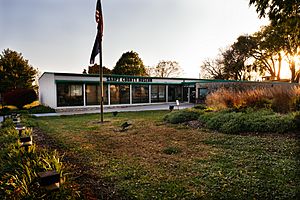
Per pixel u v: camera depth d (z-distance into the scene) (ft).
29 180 8.65
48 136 25.34
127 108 70.38
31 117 46.01
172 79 91.56
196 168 13.60
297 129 20.39
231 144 18.94
